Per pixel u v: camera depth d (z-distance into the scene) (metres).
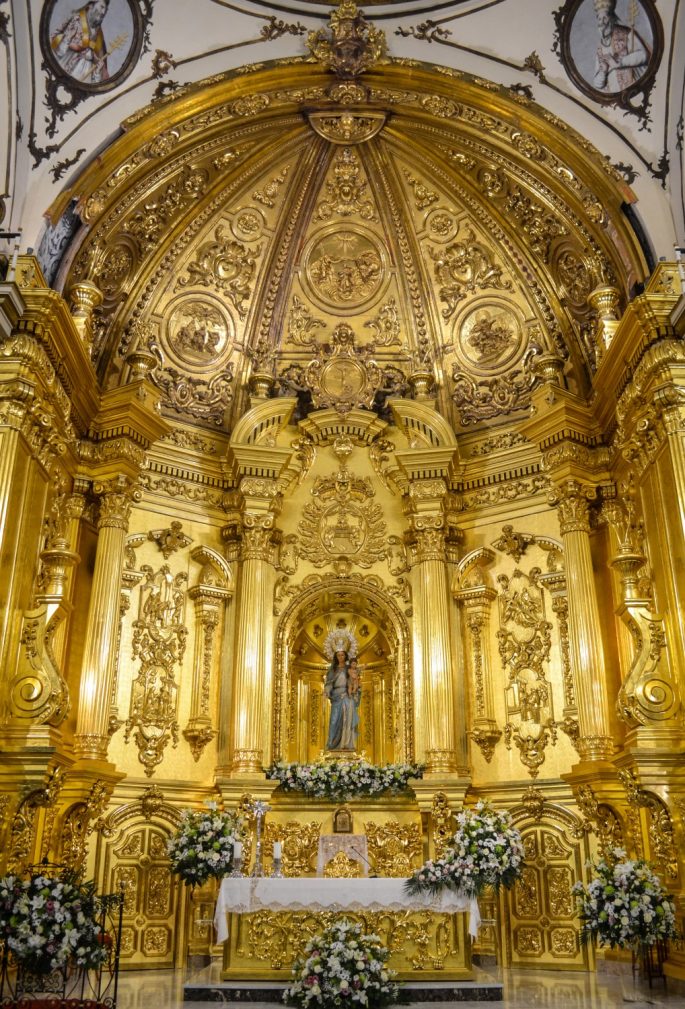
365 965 8.88
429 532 14.76
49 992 9.33
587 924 10.44
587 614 13.26
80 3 11.55
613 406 13.31
